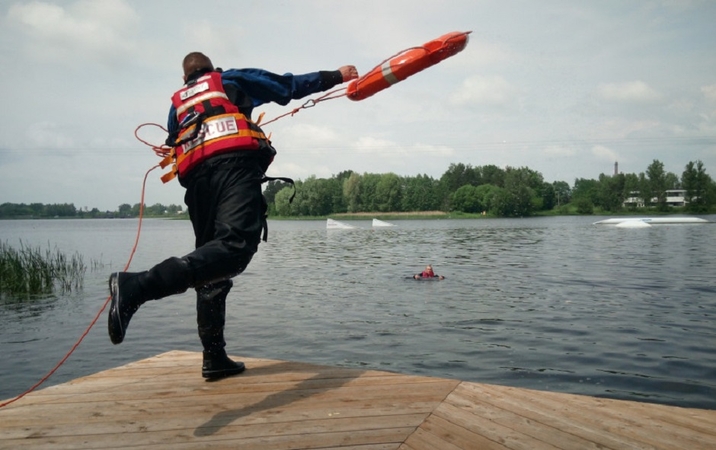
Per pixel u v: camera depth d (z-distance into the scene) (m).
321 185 120.88
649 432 2.57
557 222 83.31
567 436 2.52
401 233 55.50
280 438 2.51
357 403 2.98
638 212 115.06
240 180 2.72
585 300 13.80
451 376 7.72
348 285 17.81
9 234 79.50
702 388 6.96
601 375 7.59
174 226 128.25
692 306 12.71
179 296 16.52
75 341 10.76
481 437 2.50
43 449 2.45
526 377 7.59
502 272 20.39
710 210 106.81
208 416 2.82
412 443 2.44
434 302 14.12
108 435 2.59
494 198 115.94
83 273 23.12
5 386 7.93
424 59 2.95
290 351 9.40
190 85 2.87
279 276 20.53
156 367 3.84
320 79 3.06
